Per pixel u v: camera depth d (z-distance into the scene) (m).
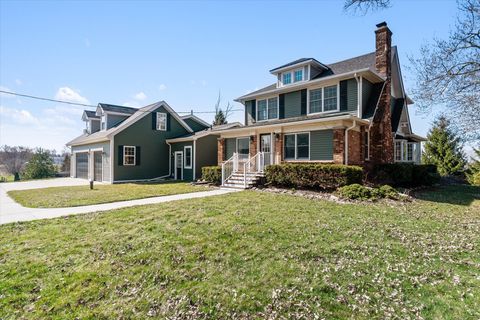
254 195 10.08
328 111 13.73
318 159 12.46
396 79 16.34
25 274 3.92
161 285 3.61
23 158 41.09
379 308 3.00
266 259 4.22
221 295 3.35
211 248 4.64
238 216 6.53
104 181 19.25
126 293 3.46
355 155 12.15
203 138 19.58
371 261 4.14
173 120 21.61
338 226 5.83
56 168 33.75
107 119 21.25
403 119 17.19
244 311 3.04
